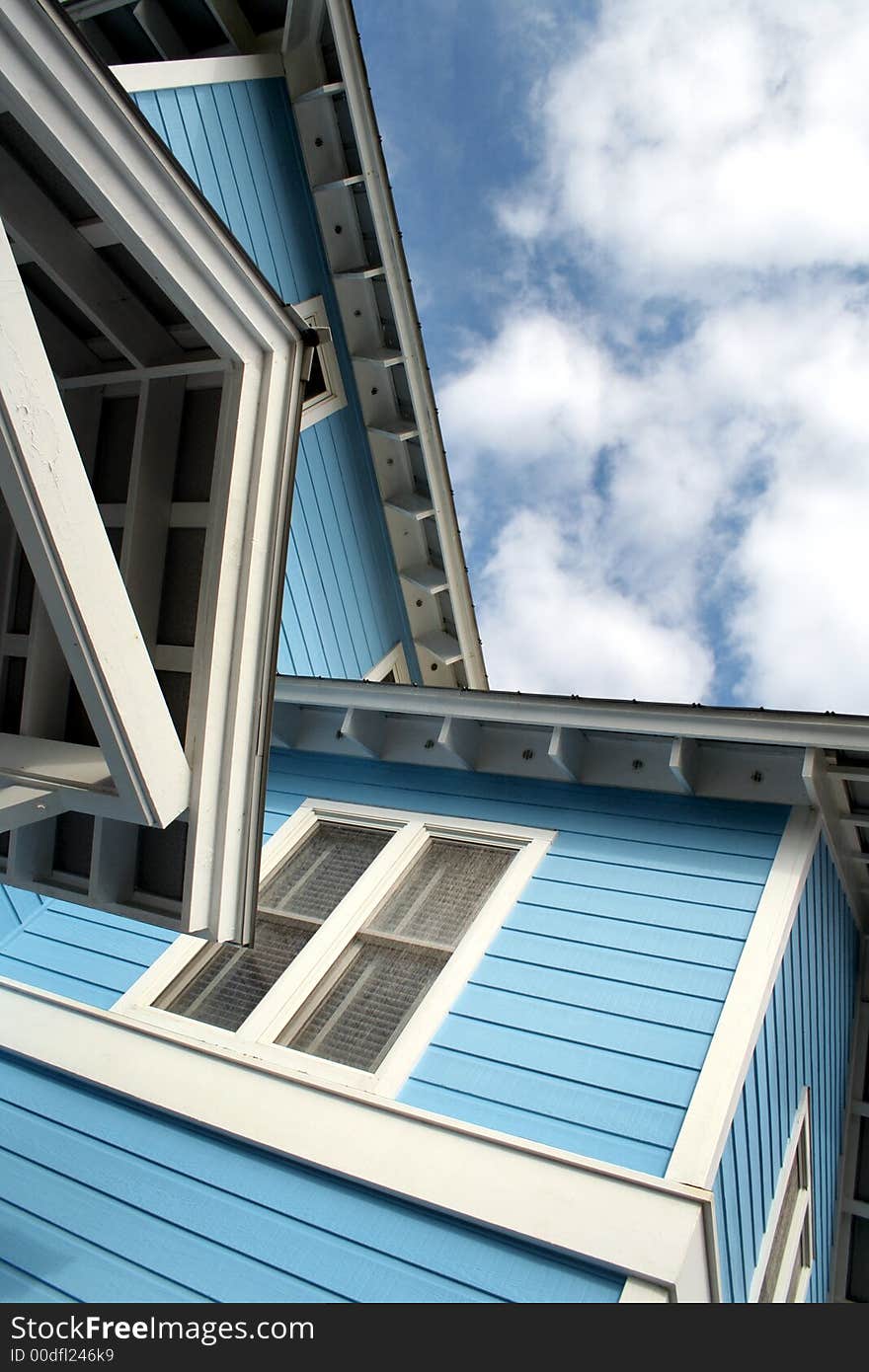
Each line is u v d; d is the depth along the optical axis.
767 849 5.59
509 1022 4.84
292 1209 4.24
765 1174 5.00
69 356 4.21
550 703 6.37
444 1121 4.34
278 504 3.74
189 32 8.62
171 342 4.02
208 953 5.84
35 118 2.86
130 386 4.12
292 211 8.94
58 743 3.91
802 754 5.85
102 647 3.21
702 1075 4.35
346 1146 4.36
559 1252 3.82
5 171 3.45
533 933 5.35
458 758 6.74
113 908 3.98
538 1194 3.98
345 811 6.72
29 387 2.93
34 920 6.42
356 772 7.18
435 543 10.65
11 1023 5.50
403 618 10.98
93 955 6.04
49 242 3.59
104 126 2.99
